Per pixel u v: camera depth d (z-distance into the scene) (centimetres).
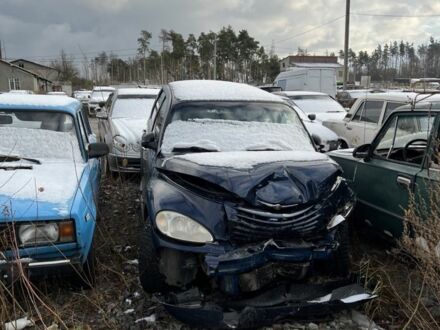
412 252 347
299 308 325
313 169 362
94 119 2114
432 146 387
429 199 368
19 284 350
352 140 898
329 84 2392
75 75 6319
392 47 7625
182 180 359
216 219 329
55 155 465
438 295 331
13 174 404
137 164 792
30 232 338
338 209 361
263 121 471
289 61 6600
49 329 325
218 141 437
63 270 347
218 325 311
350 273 379
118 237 518
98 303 367
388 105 805
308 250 333
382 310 362
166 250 343
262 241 329
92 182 468
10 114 482
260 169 351
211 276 317
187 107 473
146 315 353
